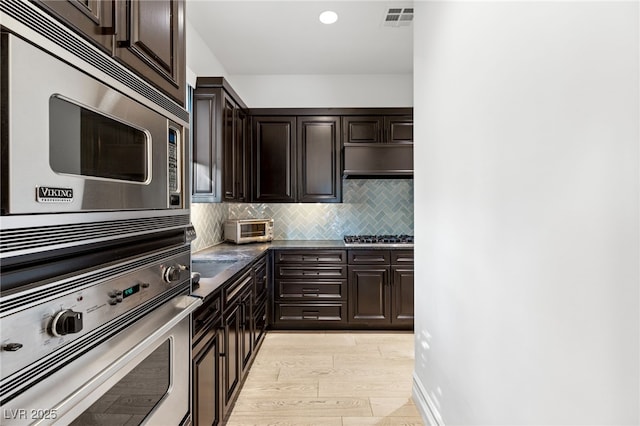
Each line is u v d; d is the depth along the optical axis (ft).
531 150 3.41
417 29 7.32
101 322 2.59
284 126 13.20
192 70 10.07
